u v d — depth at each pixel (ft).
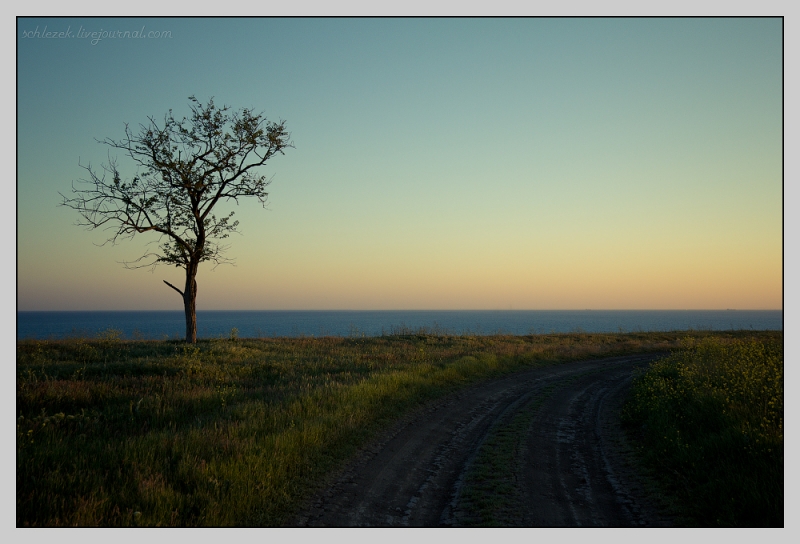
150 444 28.25
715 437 30.01
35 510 20.04
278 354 77.15
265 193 93.86
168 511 21.58
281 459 28.68
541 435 40.63
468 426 43.52
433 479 29.60
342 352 84.38
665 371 57.93
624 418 45.19
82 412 34.81
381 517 23.67
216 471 25.48
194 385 47.55
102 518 20.18
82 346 70.85
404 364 69.00
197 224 88.63
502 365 82.84
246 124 90.38
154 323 521.65
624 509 24.73
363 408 43.96
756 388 37.58
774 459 24.73
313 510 24.20
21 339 76.07
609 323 515.09
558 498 26.35
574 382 69.72
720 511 22.43
